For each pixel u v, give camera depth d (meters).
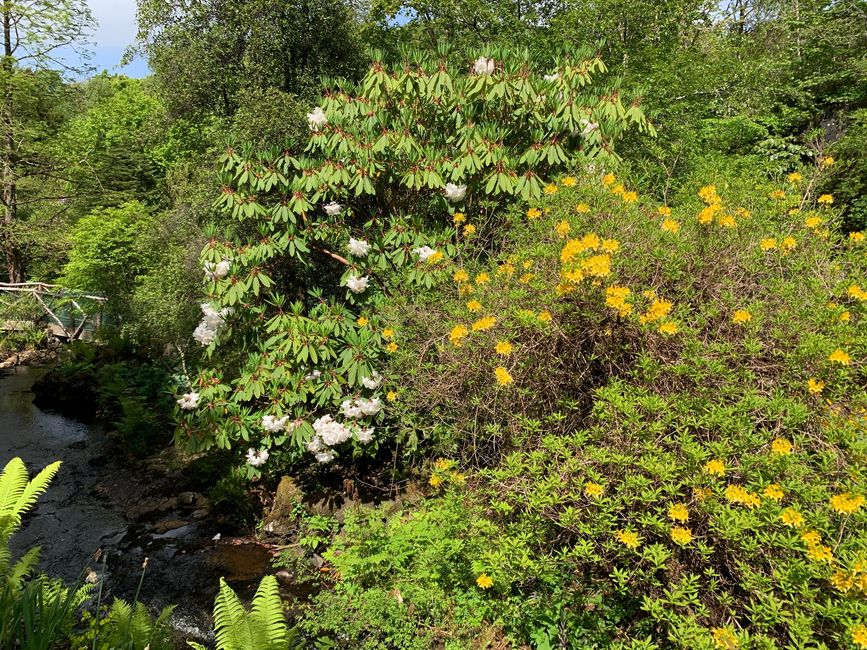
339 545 3.33
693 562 1.95
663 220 2.78
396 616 2.65
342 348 3.97
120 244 9.48
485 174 3.90
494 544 2.30
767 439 1.88
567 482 2.07
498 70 3.85
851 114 7.46
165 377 7.15
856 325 2.19
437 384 2.90
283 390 3.97
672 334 2.22
